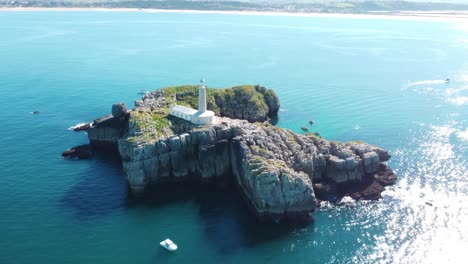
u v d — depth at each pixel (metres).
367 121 153.75
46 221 91.00
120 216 93.81
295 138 112.44
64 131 144.50
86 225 90.06
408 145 130.25
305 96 188.25
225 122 118.44
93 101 180.12
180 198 102.19
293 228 90.00
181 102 140.25
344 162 103.06
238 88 154.00
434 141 133.38
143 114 122.25
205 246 84.19
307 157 103.75
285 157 103.56
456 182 106.94
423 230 88.44
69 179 110.50
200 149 107.31
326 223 91.31
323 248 83.75
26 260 78.62
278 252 82.69
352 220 92.06
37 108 169.12
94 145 132.62
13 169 114.75
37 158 122.56
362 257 81.12
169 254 81.56
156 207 97.94
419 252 82.00
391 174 108.00
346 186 103.38
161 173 107.44
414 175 110.69
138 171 102.31
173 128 115.62
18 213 93.62
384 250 82.88
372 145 123.06
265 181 91.38
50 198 100.44
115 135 129.75
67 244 83.62
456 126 147.50
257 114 148.50
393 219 92.12
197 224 91.50
